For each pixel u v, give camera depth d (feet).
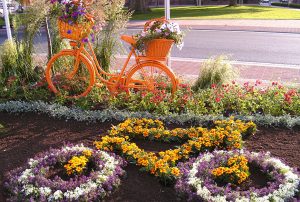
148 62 18.48
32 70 23.02
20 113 18.56
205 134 14.67
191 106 18.03
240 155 13.29
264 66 29.35
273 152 14.48
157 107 17.80
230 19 64.34
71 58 21.83
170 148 14.88
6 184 12.17
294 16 66.90
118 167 12.89
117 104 18.97
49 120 17.67
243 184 12.40
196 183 11.71
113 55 22.07
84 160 12.96
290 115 17.66
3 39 47.16
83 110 18.29
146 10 87.56
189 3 145.07
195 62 31.32
